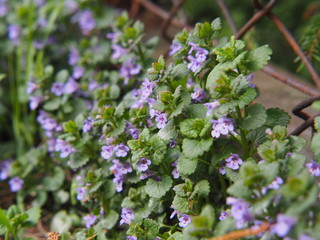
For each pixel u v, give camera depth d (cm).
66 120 55
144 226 40
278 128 34
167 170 40
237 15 77
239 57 35
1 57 72
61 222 51
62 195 53
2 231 43
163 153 38
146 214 40
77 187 45
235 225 31
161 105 37
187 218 38
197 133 36
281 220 28
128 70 51
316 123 35
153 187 38
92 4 67
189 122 36
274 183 30
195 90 40
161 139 38
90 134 45
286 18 78
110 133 40
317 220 29
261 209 31
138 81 51
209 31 39
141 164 38
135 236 38
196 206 38
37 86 55
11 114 70
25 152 64
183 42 42
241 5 79
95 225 44
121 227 46
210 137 35
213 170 40
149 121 42
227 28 76
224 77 34
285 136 35
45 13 69
